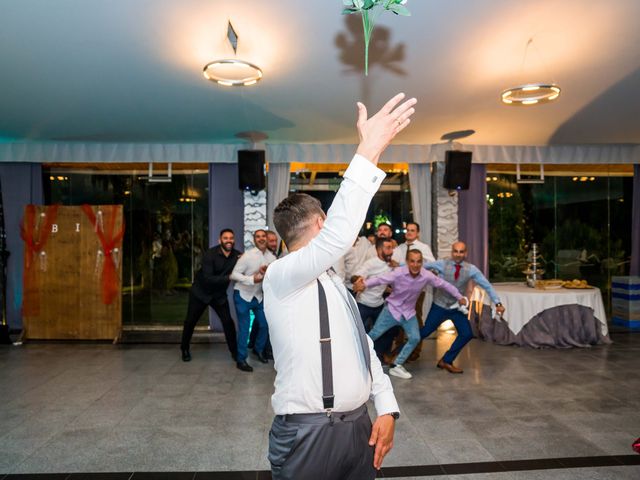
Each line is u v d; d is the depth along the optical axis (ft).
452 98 15.20
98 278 20.75
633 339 20.48
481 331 20.29
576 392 13.57
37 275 20.80
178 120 17.51
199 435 10.71
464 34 10.75
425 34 10.73
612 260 24.72
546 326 18.95
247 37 10.76
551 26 10.41
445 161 20.93
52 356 18.08
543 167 24.09
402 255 18.74
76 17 9.70
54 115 16.72
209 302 16.83
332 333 4.18
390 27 10.37
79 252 20.85
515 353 18.15
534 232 24.22
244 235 21.99
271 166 22.04
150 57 11.75
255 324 18.17
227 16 9.77
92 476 8.87
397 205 23.44
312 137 20.40
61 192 22.48
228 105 15.74
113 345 19.95
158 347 19.58
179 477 8.83
